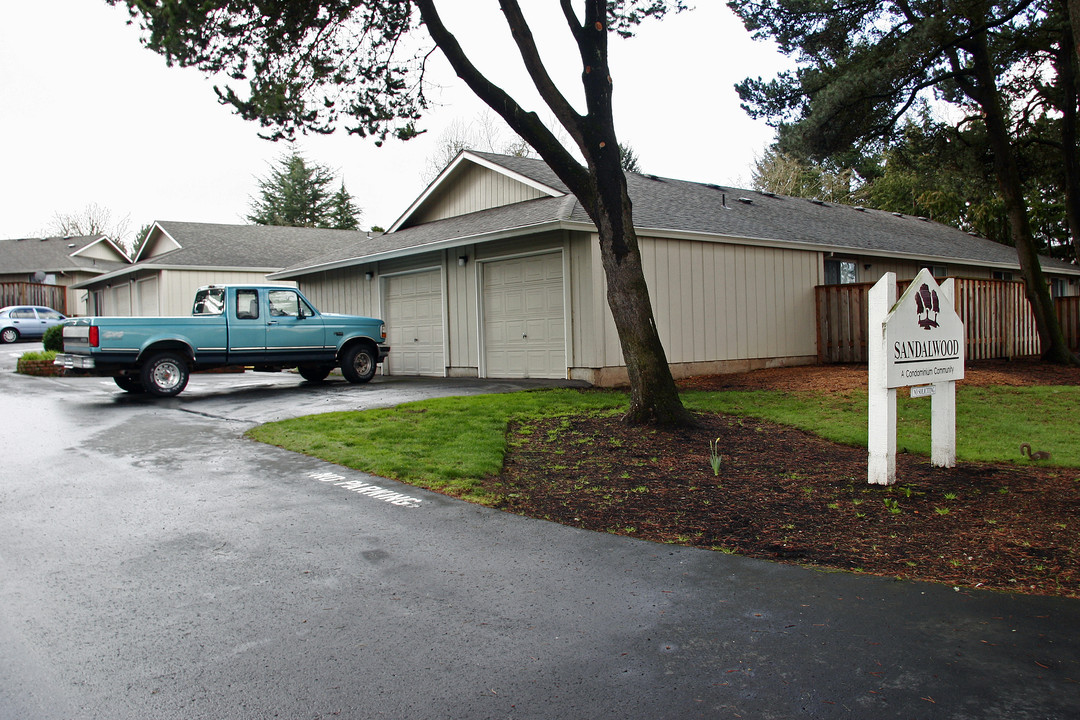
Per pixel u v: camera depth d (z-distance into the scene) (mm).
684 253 13633
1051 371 13672
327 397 11344
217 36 8734
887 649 3232
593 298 12234
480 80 8391
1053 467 6562
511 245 13688
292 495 5816
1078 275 26141
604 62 8258
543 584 4047
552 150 8625
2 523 5082
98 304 31141
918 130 16281
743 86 15398
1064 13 13516
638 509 5504
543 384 12273
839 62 14227
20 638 3365
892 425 6004
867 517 5203
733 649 3248
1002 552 4457
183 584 4027
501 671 3059
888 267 19062
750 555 4512
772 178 47562
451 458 6902
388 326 17062
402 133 10414
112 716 2711
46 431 8500
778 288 15594
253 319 12688
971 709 2732
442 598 3852
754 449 7480
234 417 9469
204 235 27125
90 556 4457
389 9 9742
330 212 52781
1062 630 3404
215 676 3016
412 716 2719
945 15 12422
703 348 13969
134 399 11453
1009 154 15242
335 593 3914
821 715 2701
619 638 3371
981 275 22156
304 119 9680
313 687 2930
